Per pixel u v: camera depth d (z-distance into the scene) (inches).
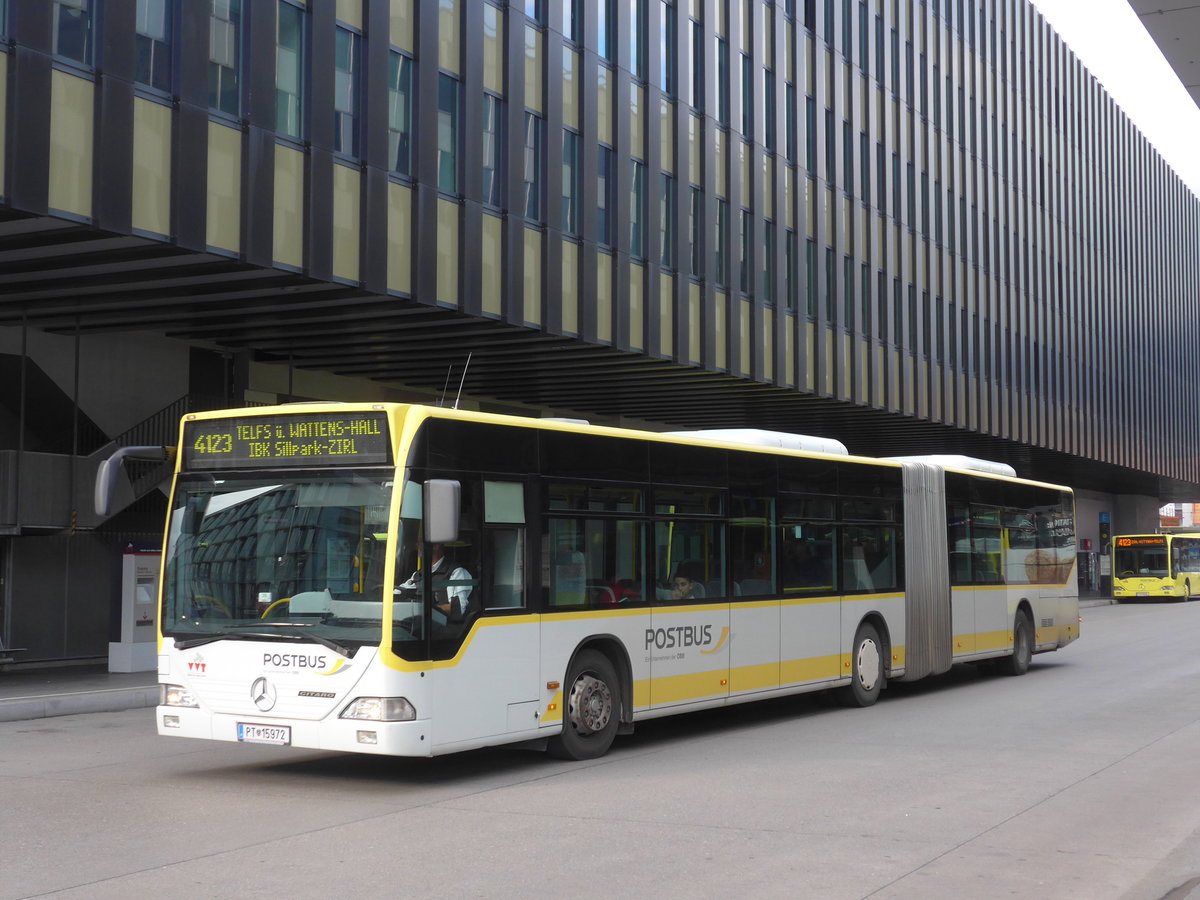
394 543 364.2
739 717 569.9
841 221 1344.7
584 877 269.3
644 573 466.6
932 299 1551.4
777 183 1224.2
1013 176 1852.9
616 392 1214.9
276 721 372.2
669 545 481.7
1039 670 813.2
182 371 904.9
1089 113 2218.3
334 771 415.2
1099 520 2938.0
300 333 874.1
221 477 397.7
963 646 699.4
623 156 992.2
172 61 646.5
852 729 522.3
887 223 1454.2
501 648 397.1
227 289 737.0
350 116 750.5
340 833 314.7
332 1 737.0
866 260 1405.0
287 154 706.8
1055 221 2014.0
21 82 570.3
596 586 442.3
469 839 307.6
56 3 591.2
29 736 514.3
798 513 565.6
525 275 881.5
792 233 1254.9
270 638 375.2
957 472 711.1
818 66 1310.3
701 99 1108.5
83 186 598.5
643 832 315.9
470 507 392.2
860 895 255.6
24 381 759.7
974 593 717.3
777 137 1225.4
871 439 1731.1
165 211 636.1
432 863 281.7
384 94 768.3
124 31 616.7
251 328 857.5
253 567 385.4
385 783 391.5
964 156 1680.6
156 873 272.1
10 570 803.4
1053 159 2021.4
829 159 1332.4
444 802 358.3
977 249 1706.4
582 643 434.6
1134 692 665.6
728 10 1153.4
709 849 296.8
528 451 417.7
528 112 896.3
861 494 616.4
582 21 955.3
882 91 1462.8
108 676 735.1
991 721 545.0
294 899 250.4
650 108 1031.0
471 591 389.1
